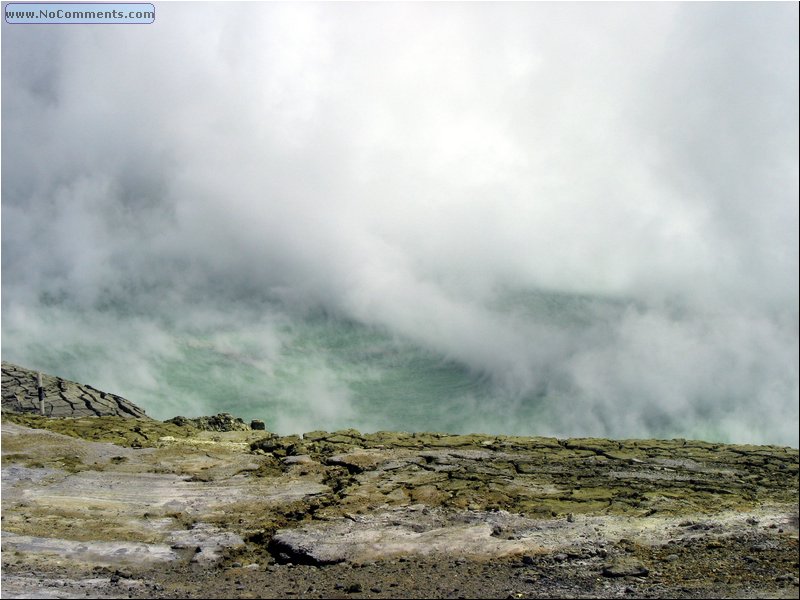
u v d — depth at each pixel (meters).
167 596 10.43
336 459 16.95
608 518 13.68
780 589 10.30
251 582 11.21
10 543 12.68
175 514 14.27
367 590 10.61
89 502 14.66
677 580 10.89
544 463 16.88
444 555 12.12
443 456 17.23
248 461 17.03
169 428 19.36
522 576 11.13
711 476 16.12
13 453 16.73
